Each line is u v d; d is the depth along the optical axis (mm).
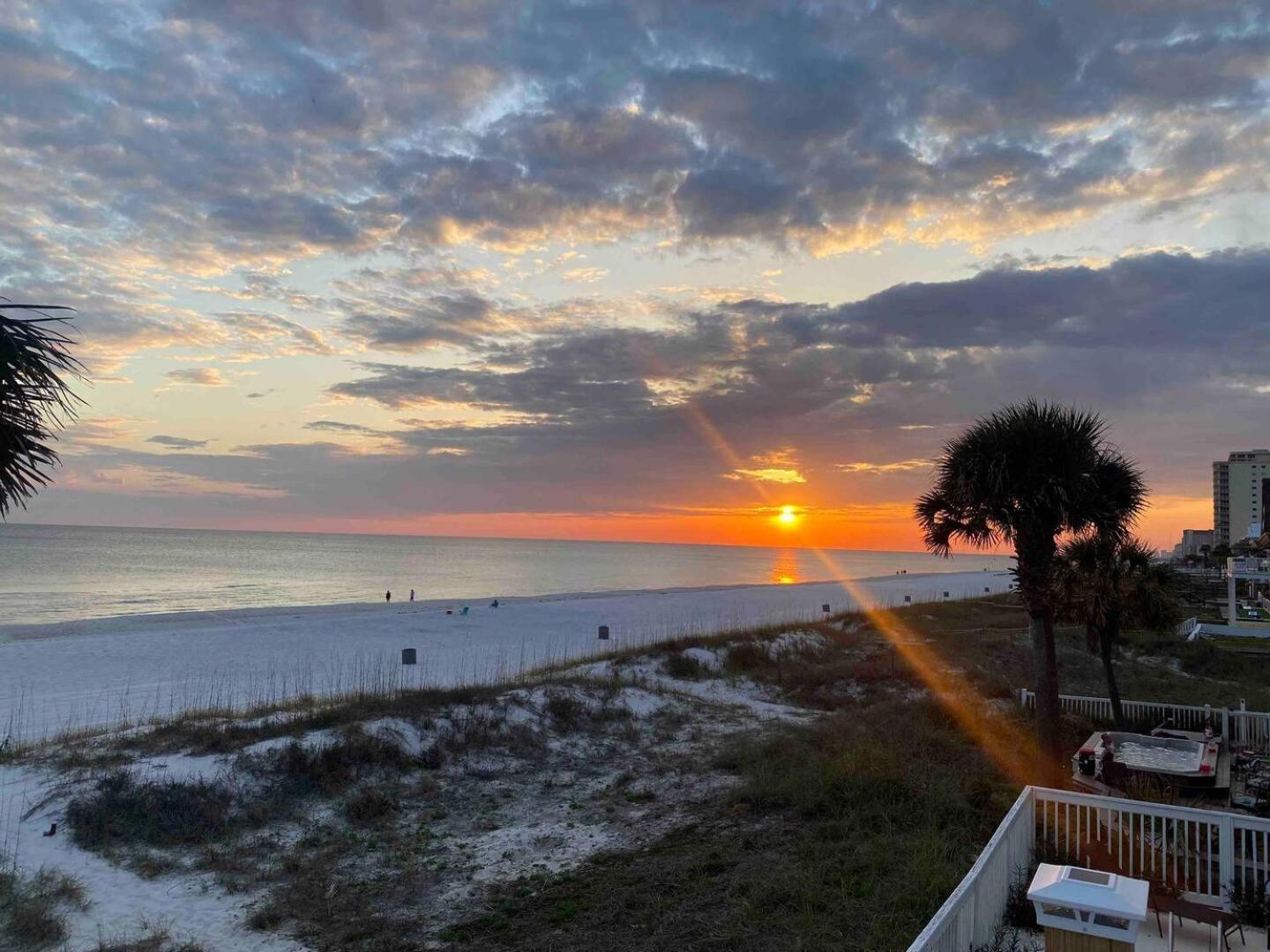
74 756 12945
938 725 16609
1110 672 17547
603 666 23750
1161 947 6613
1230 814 7453
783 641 30312
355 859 10203
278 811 11656
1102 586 17156
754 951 6934
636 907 8344
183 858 10078
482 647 32750
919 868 8367
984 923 6570
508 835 11164
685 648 26938
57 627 38344
